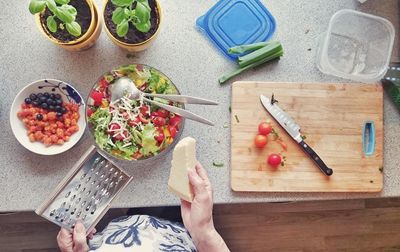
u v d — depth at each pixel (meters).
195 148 1.16
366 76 1.19
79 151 1.19
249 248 1.63
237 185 1.18
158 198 1.18
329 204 1.62
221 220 1.62
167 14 1.21
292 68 1.23
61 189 1.07
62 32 1.11
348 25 1.22
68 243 1.12
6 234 1.58
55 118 1.15
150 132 1.13
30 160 1.17
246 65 1.20
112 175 1.11
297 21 1.23
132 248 1.16
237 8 1.23
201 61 1.22
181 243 1.22
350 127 1.20
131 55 1.21
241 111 1.19
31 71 1.19
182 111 1.12
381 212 1.64
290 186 1.19
